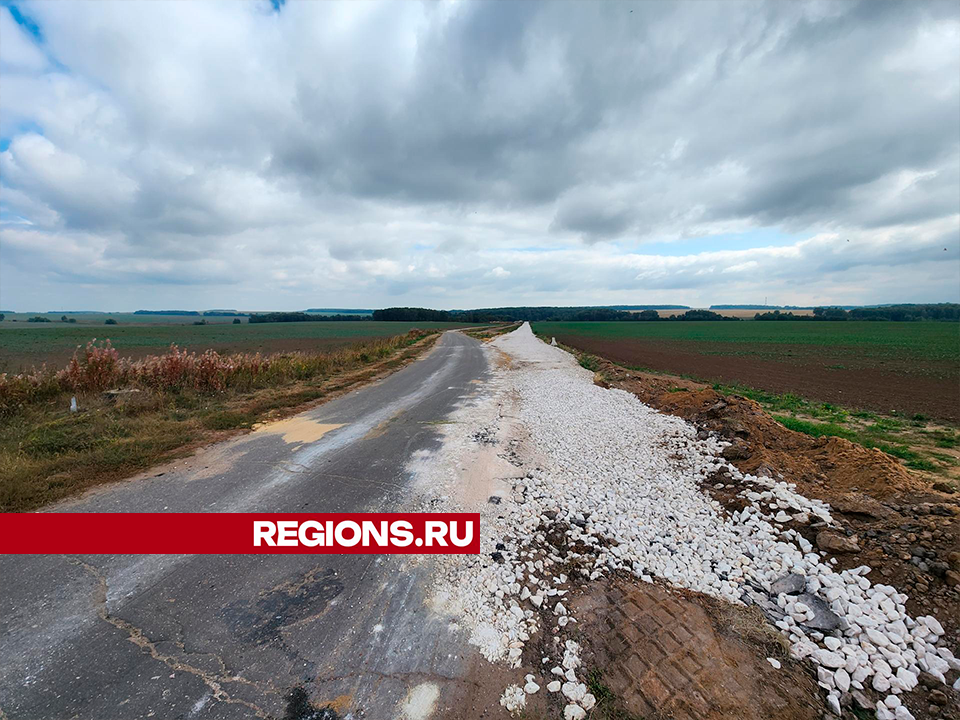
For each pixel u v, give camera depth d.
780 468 5.86
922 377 16.73
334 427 8.70
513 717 2.59
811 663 3.04
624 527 4.86
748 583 3.95
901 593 3.57
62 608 3.39
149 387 10.38
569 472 6.44
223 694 2.68
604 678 2.86
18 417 8.00
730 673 2.86
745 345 35.78
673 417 9.44
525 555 4.28
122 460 6.38
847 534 4.46
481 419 9.45
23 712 2.53
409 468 6.48
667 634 3.22
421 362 20.78
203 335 51.59
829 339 42.91
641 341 41.06
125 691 2.68
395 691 2.73
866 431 8.73
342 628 3.25
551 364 20.34
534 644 3.16
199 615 3.36
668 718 2.56
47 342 37.25
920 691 2.81
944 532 3.99
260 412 9.65
